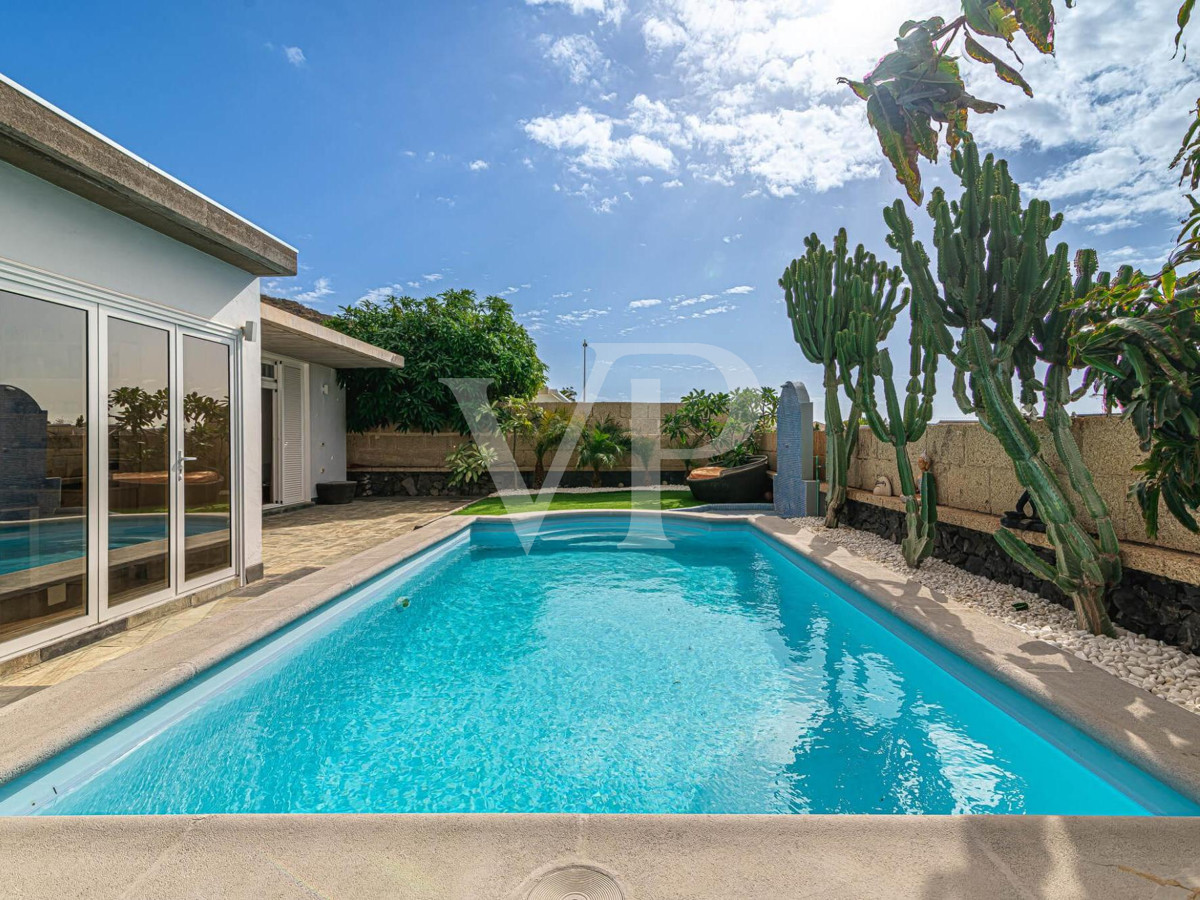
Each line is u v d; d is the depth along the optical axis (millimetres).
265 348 9609
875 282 7195
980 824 1688
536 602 5449
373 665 3922
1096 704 2445
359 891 1458
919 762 2676
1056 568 3537
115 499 3729
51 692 2697
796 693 3449
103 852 1622
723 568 6867
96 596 3576
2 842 1667
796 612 5113
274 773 2633
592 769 2645
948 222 3672
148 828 1714
